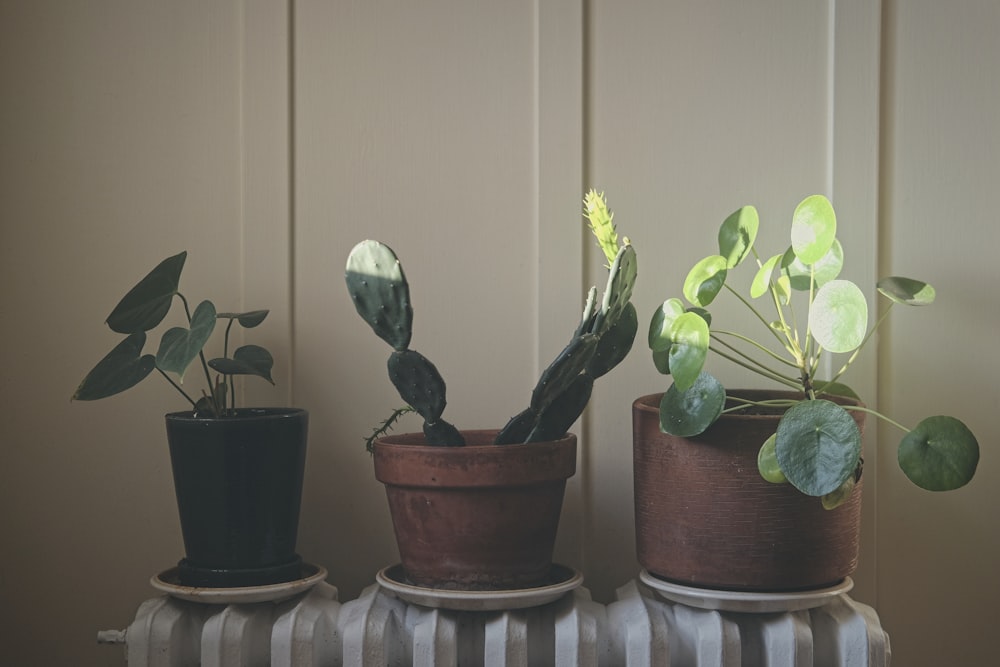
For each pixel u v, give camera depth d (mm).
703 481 1199
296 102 1510
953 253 1491
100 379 1289
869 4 1486
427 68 1514
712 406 1175
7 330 1495
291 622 1240
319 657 1266
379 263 1209
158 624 1259
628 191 1505
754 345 1446
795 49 1505
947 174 1493
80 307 1501
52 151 1501
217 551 1295
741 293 1510
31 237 1499
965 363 1486
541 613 1297
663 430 1203
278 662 1228
